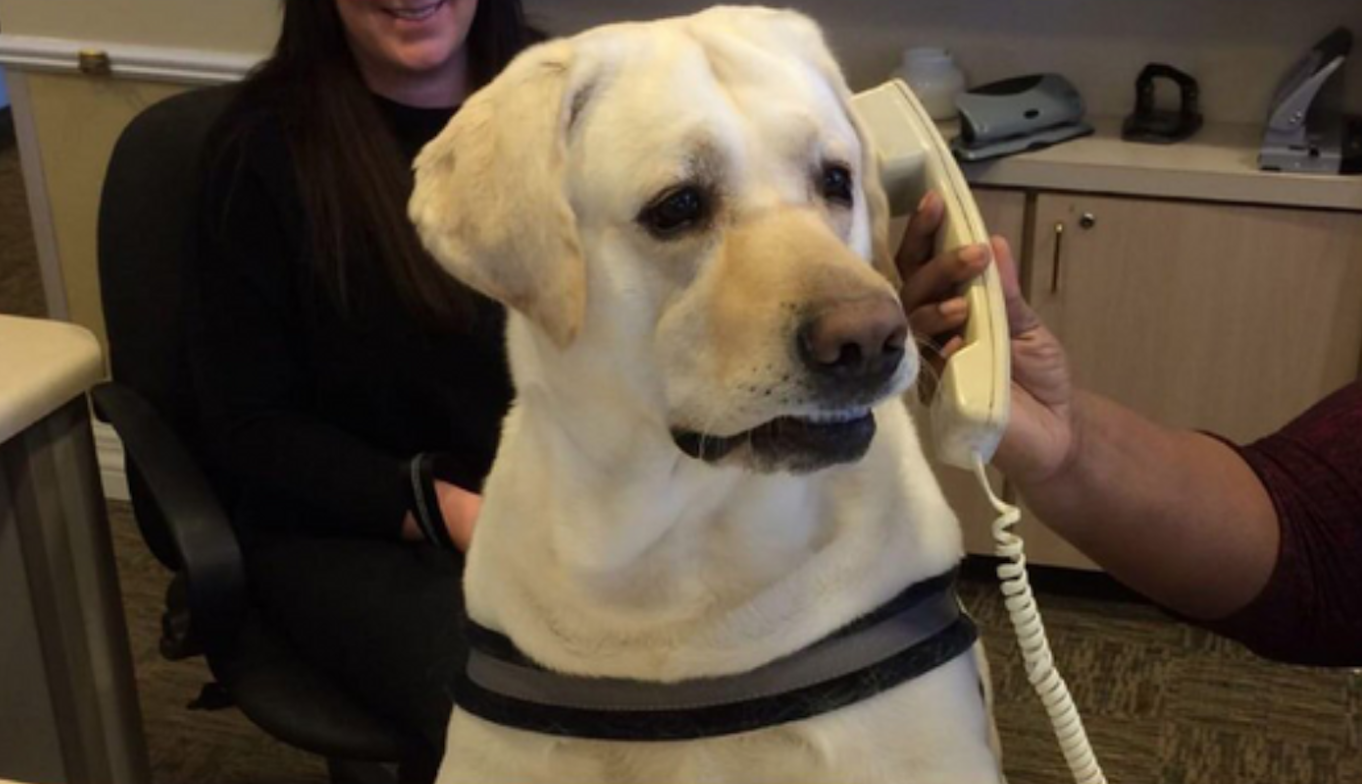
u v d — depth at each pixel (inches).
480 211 42.6
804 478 42.3
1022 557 44.8
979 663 48.4
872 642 43.1
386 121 71.7
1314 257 93.7
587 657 44.3
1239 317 96.3
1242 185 92.7
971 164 96.5
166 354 72.3
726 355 39.2
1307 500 52.1
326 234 67.5
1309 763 91.6
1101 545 51.4
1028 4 104.7
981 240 45.7
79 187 117.9
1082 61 105.2
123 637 74.0
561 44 43.1
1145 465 50.5
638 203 41.1
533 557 45.0
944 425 42.6
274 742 95.5
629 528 42.8
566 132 42.1
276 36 110.7
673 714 43.6
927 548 44.4
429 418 71.1
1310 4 100.2
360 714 63.5
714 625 43.2
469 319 67.9
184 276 70.8
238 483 72.6
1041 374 47.8
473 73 75.8
